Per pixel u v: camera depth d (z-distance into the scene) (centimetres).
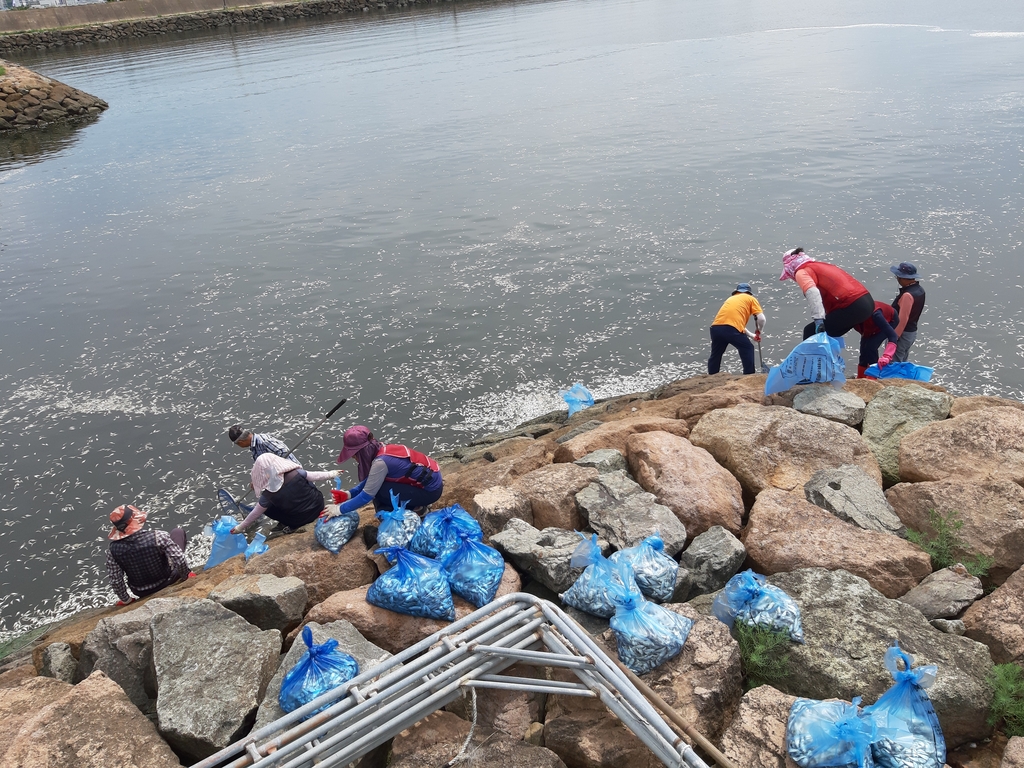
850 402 685
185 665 437
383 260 1683
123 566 646
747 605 448
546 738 404
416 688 390
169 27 7162
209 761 360
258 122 3322
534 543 516
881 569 491
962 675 396
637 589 457
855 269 1410
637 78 3722
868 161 2062
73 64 5644
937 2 6025
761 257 1516
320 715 374
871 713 368
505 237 1753
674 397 834
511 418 1080
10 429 1127
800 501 555
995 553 495
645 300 1391
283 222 1989
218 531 809
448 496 643
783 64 3791
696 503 559
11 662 575
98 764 379
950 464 583
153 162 2769
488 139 2722
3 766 378
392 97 3669
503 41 5594
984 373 1079
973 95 2716
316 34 6612
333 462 1020
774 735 373
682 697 402
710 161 2208
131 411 1157
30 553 881
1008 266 1367
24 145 3231
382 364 1245
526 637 436
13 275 1755
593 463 614
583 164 2297
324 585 535
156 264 1761
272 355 1297
